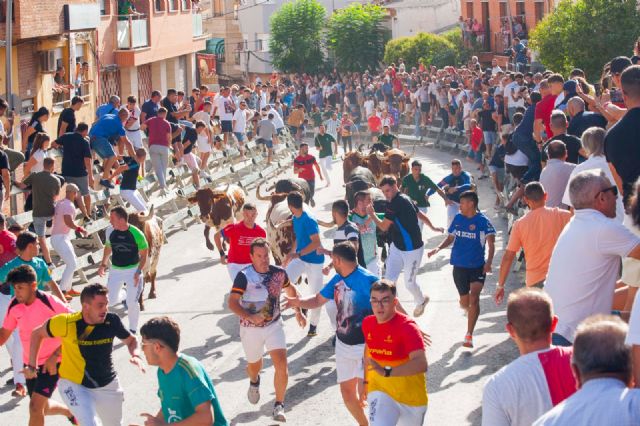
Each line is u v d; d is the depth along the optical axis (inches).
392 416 308.8
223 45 2696.9
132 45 1396.4
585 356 171.9
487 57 1780.3
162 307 600.4
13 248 459.2
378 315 308.5
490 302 563.5
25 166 710.5
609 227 270.8
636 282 285.7
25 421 419.8
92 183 739.4
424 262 679.7
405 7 2124.8
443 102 1421.0
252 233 527.5
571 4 1114.7
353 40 2181.3
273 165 1224.8
